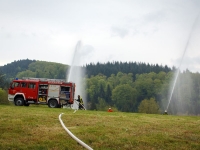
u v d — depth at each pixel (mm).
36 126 11172
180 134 10773
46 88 27562
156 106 83750
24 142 8383
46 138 8984
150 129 11719
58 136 9328
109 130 10820
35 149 7723
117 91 100125
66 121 13039
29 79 27828
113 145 8516
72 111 21234
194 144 9172
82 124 12367
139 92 103250
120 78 124938
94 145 8438
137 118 16312
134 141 9070
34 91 27391
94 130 10711
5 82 73188
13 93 27406
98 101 104875
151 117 17938
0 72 85250
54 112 18422
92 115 16547
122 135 10000
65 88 27750
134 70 148750
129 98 98812
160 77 112375
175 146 8852
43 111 18875
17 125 11102
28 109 20547
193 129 12219
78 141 8578
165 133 10789
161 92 96500
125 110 96000
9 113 15742
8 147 7734
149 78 106688
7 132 9648
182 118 18406
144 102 84812
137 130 11258
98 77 133125
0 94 38625
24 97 27312
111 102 105250
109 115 17828
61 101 27562
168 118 17688
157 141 9305
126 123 13320
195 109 88188
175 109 88500
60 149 7801
